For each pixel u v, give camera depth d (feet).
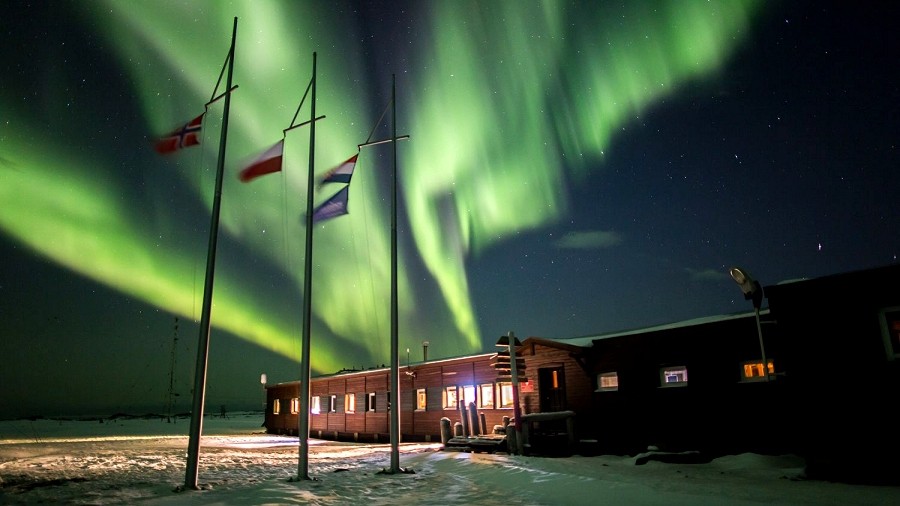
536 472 43.83
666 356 62.80
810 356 41.65
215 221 42.11
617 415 65.87
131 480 44.01
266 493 35.50
